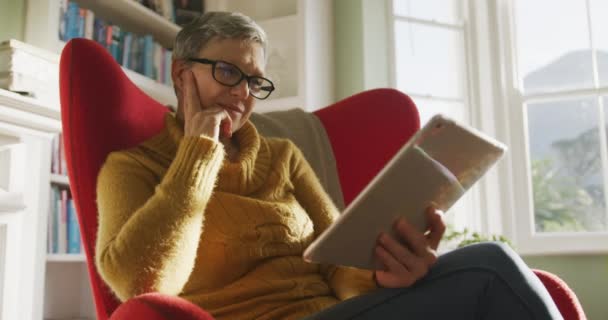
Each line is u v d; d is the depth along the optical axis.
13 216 1.60
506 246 0.94
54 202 2.27
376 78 3.33
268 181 1.33
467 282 0.90
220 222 1.18
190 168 1.03
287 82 3.20
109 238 1.03
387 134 1.79
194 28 1.29
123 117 1.28
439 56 3.39
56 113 1.68
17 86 1.78
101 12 2.80
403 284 0.93
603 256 2.95
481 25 3.38
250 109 1.33
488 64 3.34
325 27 3.30
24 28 2.36
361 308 0.92
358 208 0.85
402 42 3.38
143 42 2.81
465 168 0.93
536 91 3.27
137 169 1.16
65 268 2.73
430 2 3.43
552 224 3.15
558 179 3.17
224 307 1.09
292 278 1.20
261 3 3.34
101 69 1.26
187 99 1.25
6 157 1.58
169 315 0.77
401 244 0.95
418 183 0.88
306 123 1.82
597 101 3.13
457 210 3.26
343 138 1.81
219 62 1.26
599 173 3.09
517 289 0.88
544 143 3.22
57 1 2.30
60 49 2.29
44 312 2.59
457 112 3.36
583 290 2.96
